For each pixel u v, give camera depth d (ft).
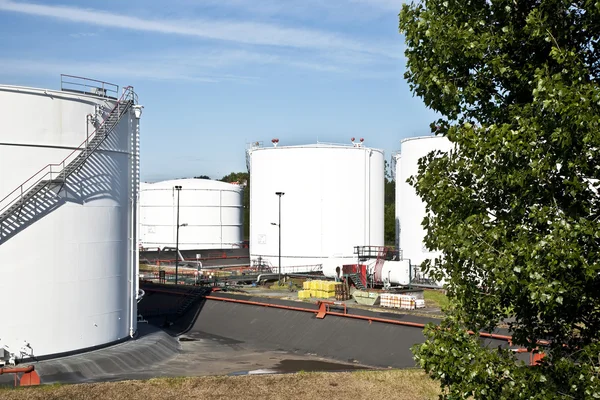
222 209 300.61
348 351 127.65
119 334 120.67
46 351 106.42
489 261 42.63
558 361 43.50
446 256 49.32
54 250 107.45
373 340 128.16
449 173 49.14
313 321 142.82
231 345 140.36
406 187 217.77
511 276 41.06
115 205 118.62
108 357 109.91
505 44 47.37
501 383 45.29
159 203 298.76
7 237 102.99
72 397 82.23
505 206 46.93
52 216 107.24
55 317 107.45
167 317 170.71
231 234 304.91
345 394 86.38
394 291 166.40
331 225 238.68
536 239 41.37
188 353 130.00
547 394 42.24
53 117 107.96
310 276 214.48
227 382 90.53
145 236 303.27
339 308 143.02
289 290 189.16
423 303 151.12
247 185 504.43
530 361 91.81
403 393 87.10
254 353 131.54
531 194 43.01
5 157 103.45
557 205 42.39
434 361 47.65
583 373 40.96
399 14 52.24
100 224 114.73
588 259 39.47
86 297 112.06
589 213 41.70
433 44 49.01
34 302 105.29
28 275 104.73
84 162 111.24
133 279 127.13
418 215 211.41
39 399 80.74
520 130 41.78
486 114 50.60
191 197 295.69
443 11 50.88
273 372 112.37
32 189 103.96
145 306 181.88
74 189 110.22
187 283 202.39
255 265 250.78
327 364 120.67
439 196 47.93
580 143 39.37
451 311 50.75
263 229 249.55
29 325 104.73
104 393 84.33
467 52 46.98
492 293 46.68
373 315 136.26
